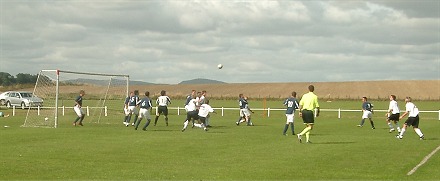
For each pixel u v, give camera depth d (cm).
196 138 2436
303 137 2523
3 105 5934
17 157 1783
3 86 10262
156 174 1472
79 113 3278
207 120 3216
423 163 1672
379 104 7538
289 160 1727
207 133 2730
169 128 3097
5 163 1658
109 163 1661
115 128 3073
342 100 8900
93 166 1605
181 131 2858
